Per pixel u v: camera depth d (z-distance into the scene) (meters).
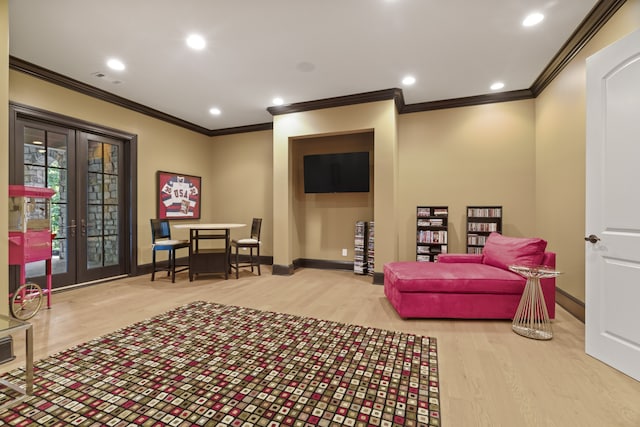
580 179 2.89
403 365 1.99
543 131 3.82
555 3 2.39
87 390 1.71
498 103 4.29
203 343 2.32
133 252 4.62
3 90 2.07
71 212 3.92
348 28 2.73
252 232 5.23
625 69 1.88
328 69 3.51
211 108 4.83
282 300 3.49
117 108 4.37
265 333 2.52
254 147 5.85
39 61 3.29
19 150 3.38
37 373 1.88
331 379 1.82
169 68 3.47
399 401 1.62
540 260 2.82
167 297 3.59
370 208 5.11
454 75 3.66
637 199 1.82
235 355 2.13
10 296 3.18
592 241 2.07
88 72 3.56
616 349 1.93
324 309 3.18
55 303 3.33
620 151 1.91
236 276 4.57
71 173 3.92
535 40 2.91
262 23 2.65
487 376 1.86
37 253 2.98
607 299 1.99
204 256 4.50
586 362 2.04
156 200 5.00
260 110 4.93
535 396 1.66
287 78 3.74
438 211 4.50
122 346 2.27
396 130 4.42
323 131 4.56
